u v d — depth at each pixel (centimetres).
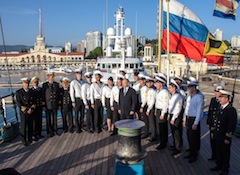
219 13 749
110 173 515
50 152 638
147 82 710
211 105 571
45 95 752
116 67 1784
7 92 3077
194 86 577
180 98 608
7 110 1730
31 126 711
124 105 704
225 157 505
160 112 659
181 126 621
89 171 528
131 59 1812
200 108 559
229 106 502
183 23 877
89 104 797
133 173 434
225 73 4872
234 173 526
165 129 648
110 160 583
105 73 1727
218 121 514
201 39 868
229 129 488
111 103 764
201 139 748
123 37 1714
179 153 629
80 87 786
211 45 870
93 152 634
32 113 707
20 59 10594
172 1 879
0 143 709
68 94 784
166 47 901
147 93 707
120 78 744
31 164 567
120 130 439
